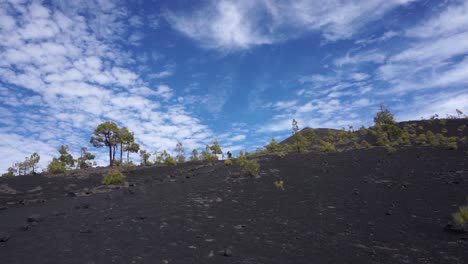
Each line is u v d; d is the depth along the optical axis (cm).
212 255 741
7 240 937
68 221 1184
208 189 1766
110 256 749
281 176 2036
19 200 2083
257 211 1205
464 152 2338
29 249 834
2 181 2894
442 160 2120
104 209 1412
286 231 931
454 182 1448
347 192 1454
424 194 1307
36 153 4722
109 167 4572
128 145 4900
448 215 1015
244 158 3173
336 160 2611
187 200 1478
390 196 1324
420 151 2655
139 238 899
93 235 953
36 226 1124
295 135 4262
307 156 3108
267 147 4619
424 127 4866
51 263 712
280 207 1249
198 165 3903
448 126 4578
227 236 898
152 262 701
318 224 991
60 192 2386
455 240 799
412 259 689
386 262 676
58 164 3984
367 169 2064
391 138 3953
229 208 1274
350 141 4650
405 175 1747
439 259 685
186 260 711
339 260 693
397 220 996
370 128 5294
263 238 871
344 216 1070
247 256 731
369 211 1120
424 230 891
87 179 3131
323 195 1421
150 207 1370
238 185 1831
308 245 801
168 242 852
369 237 849
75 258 743
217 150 4494
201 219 1105
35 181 2938
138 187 2197
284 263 682
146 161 4722
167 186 2052
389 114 4212
